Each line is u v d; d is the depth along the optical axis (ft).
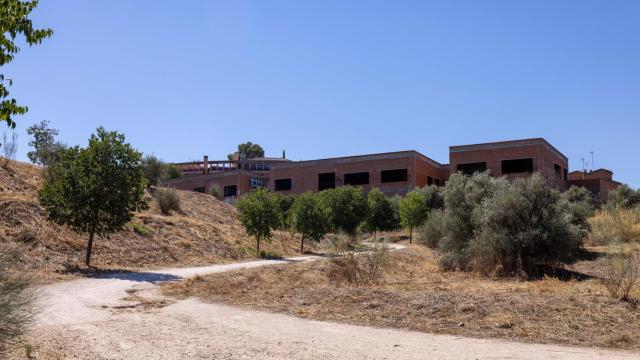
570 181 217.15
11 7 20.71
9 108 20.56
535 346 23.80
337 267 58.49
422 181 221.66
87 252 57.00
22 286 21.99
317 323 30.71
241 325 29.89
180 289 45.78
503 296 34.96
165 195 103.71
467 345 24.11
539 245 61.41
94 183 56.39
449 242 74.13
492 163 198.90
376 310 33.81
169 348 23.04
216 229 97.96
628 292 33.71
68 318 30.45
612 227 93.15
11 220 59.00
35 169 87.86
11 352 20.97
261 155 390.83
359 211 138.92
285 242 117.19
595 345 23.95
